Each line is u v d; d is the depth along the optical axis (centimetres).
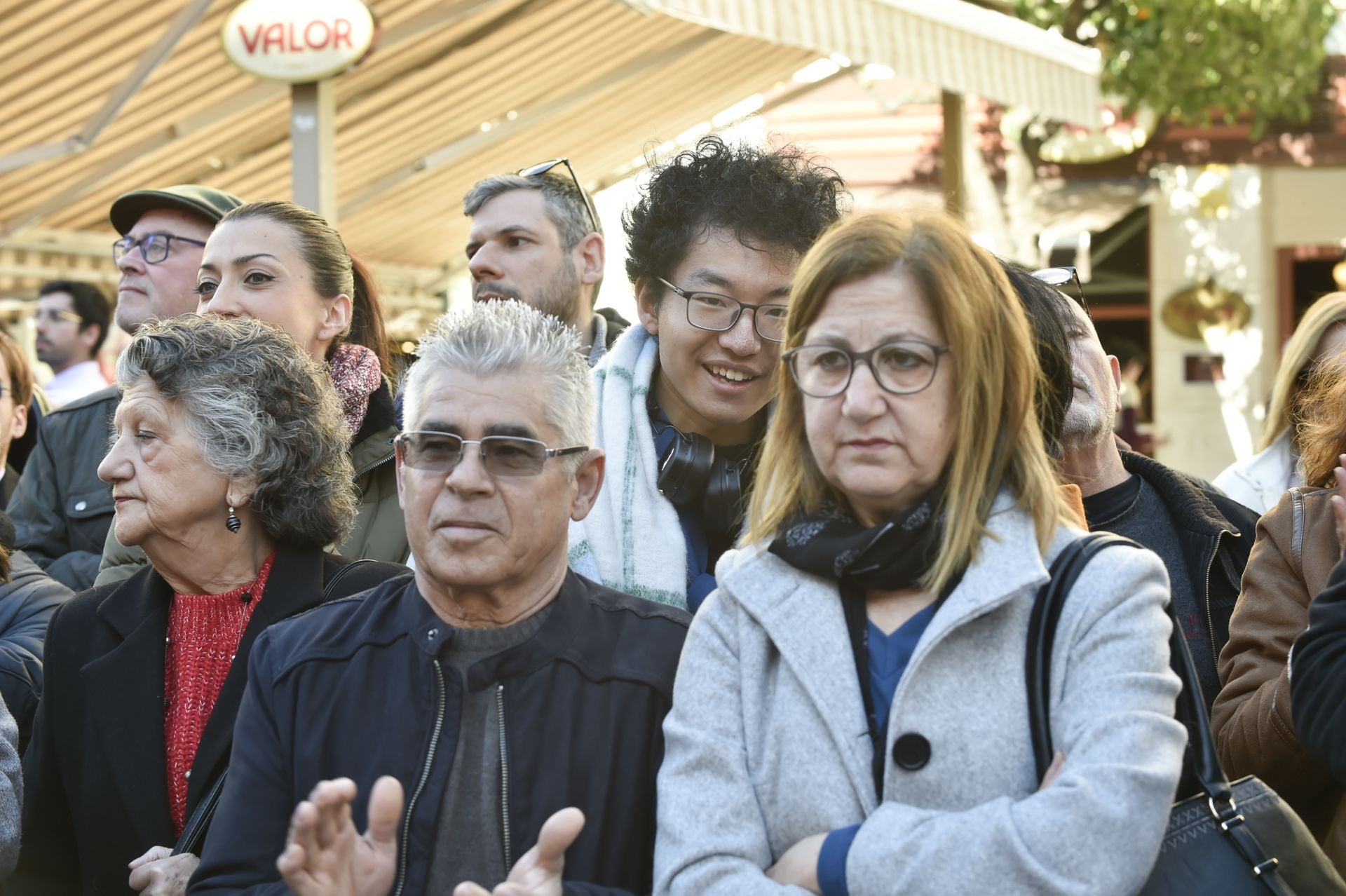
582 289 447
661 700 234
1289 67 1166
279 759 231
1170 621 205
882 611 213
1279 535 286
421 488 229
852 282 211
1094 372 315
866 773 203
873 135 1353
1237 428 1297
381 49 695
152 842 266
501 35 794
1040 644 202
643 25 871
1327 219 1291
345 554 357
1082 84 831
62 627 283
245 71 598
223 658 278
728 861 201
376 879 199
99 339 732
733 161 308
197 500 275
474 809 224
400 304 1220
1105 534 212
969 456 209
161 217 424
